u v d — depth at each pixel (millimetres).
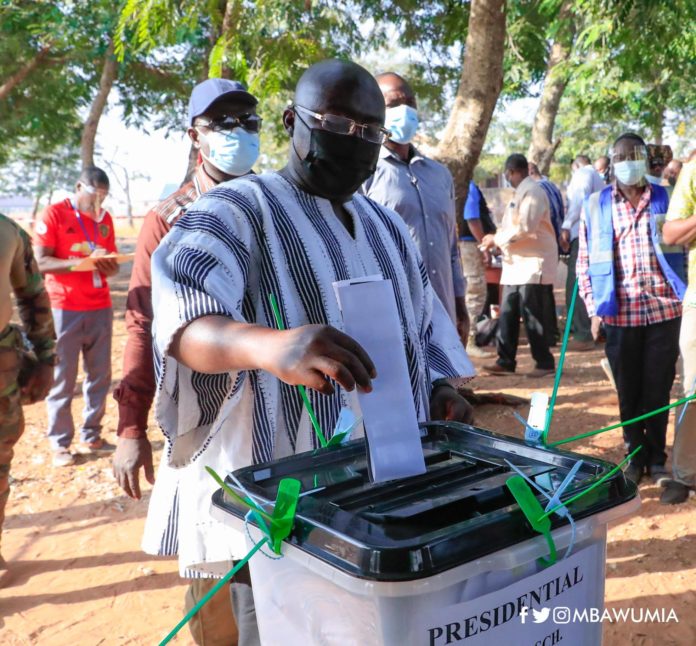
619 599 3109
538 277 6418
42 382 3416
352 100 1650
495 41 5371
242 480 1267
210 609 2266
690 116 19391
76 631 3088
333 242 1690
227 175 2910
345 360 1146
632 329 4004
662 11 6020
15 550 3863
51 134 14836
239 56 5910
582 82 10234
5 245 3086
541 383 6410
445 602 1029
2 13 11320
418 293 1923
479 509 1163
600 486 1162
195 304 1370
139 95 14031
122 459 2453
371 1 9328
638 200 3973
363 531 1055
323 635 1119
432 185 3951
